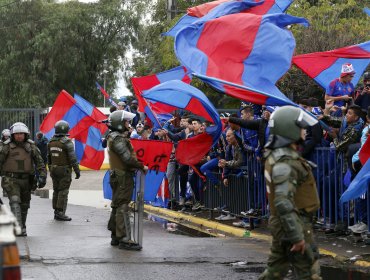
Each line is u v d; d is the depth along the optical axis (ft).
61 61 139.23
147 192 35.68
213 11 40.06
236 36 35.63
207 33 36.01
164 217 49.42
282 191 17.95
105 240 34.88
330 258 29.27
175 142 48.03
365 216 31.71
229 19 36.01
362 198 31.50
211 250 31.50
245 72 35.35
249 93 34.09
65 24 139.44
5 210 16.72
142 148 35.53
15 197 36.65
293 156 18.42
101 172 101.19
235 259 29.43
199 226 43.70
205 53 35.68
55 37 138.31
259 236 36.42
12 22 142.10
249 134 37.96
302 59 38.32
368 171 28.45
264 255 30.30
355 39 73.97
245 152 39.04
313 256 18.74
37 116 94.58
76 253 30.63
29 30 141.28
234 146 39.55
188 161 40.70
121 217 31.68
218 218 43.42
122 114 31.40
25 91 137.69
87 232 39.42
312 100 35.12
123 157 30.96
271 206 18.89
